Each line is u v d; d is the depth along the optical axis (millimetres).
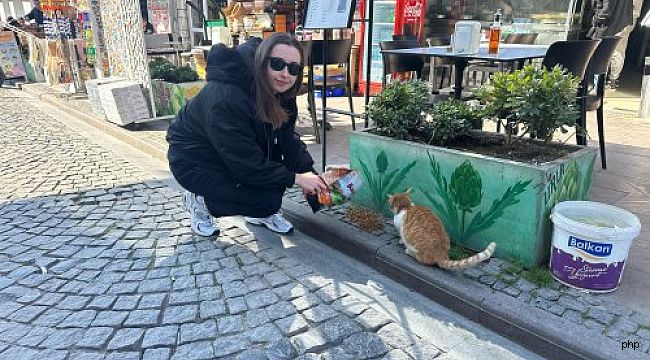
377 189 3488
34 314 2543
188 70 7059
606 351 2035
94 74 9688
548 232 2686
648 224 3258
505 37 6652
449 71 6664
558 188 2656
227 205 3156
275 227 3521
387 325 2432
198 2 11078
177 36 9789
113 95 6312
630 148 5070
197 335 2357
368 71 3941
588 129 5863
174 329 2404
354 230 3281
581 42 3557
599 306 2342
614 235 2301
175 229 3594
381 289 2795
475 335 2375
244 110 2801
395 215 3021
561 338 2145
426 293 2707
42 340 2328
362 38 8352
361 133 3477
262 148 3102
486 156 2771
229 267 3021
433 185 3078
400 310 2578
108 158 5488
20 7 19125
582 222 2500
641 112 6539
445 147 3189
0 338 2348
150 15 10312
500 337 2361
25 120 7684
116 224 3678
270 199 3141
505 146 3098
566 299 2404
